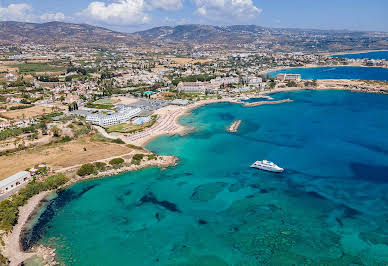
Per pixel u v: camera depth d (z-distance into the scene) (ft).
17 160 630.33
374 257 356.79
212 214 447.42
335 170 587.68
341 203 470.39
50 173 568.00
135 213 451.94
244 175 573.74
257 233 403.54
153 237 397.39
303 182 541.34
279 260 355.15
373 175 563.07
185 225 422.41
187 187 529.86
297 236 396.37
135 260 356.79
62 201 485.15
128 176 574.56
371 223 420.36
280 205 468.34
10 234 393.09
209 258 360.28
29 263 342.64
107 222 429.38
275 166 590.55
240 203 475.31
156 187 531.50
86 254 363.56
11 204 447.01
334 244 379.96
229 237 396.57
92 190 521.24
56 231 406.41
